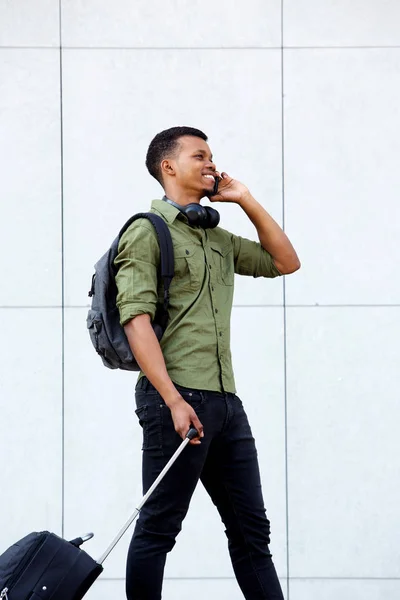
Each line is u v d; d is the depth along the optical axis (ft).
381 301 22.49
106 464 22.31
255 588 16.16
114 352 15.56
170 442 15.51
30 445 22.29
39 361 22.40
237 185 17.04
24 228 22.52
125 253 15.48
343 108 22.66
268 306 22.52
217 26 22.80
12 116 22.62
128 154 22.65
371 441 22.35
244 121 22.66
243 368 22.41
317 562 22.20
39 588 14.34
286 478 22.31
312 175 22.58
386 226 22.57
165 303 15.52
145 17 22.80
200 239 16.12
